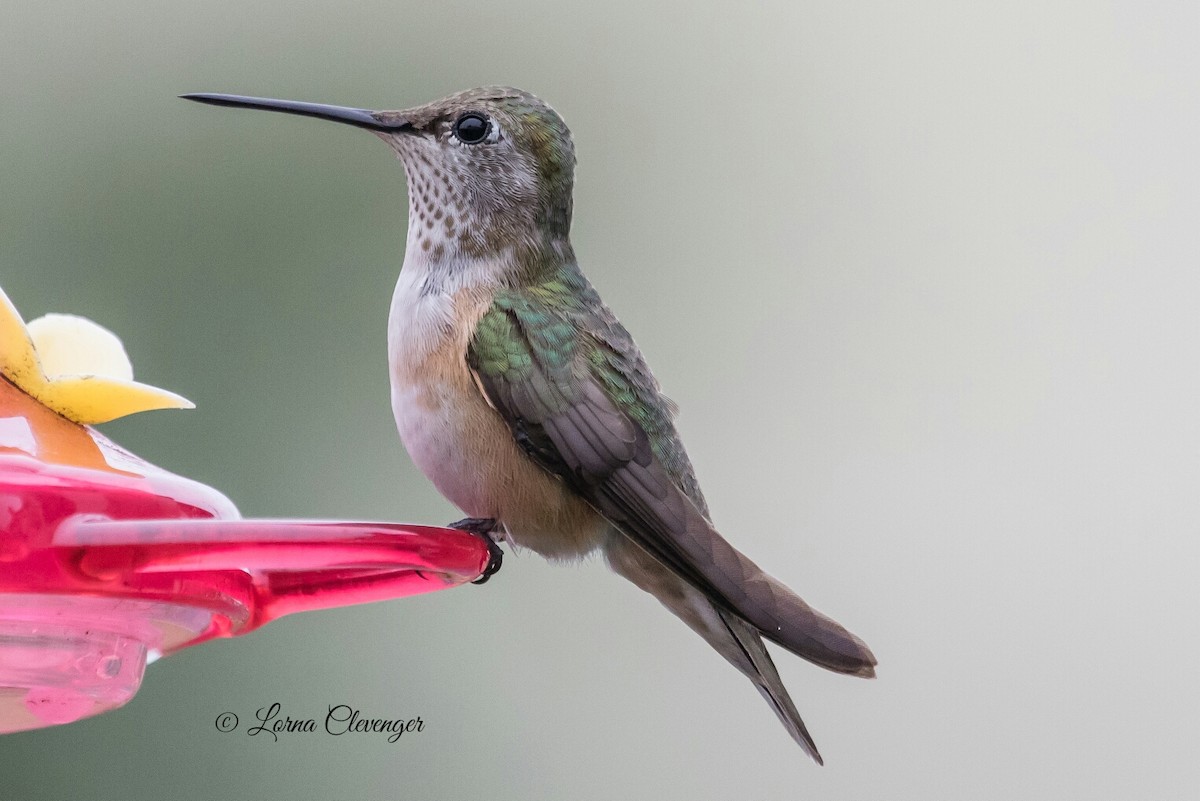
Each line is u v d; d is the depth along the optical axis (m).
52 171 11.01
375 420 11.02
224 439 10.74
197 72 11.45
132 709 10.49
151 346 10.80
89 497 5.65
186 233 11.09
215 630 6.59
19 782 10.16
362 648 11.23
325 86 11.84
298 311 11.07
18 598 5.62
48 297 10.84
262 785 10.62
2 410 5.98
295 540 5.42
